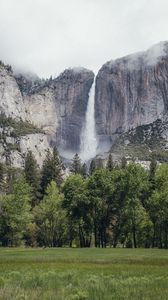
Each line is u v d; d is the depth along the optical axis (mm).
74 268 30281
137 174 86188
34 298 15672
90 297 16047
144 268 30938
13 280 20625
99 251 58469
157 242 91375
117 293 16922
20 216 94438
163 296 16141
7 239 99438
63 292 17031
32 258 42719
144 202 91250
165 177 85188
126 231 88000
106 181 86812
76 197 86688
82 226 90312
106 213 87750
